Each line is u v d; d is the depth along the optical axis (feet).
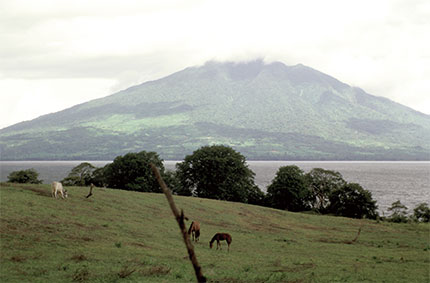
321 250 126.11
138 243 104.17
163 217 158.10
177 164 311.27
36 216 111.04
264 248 122.83
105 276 64.28
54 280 59.21
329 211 318.45
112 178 287.07
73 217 121.60
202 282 16.58
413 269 95.50
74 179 315.58
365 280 78.18
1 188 146.30
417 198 521.65
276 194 307.99
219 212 194.90
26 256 73.46
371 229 203.82
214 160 292.61
